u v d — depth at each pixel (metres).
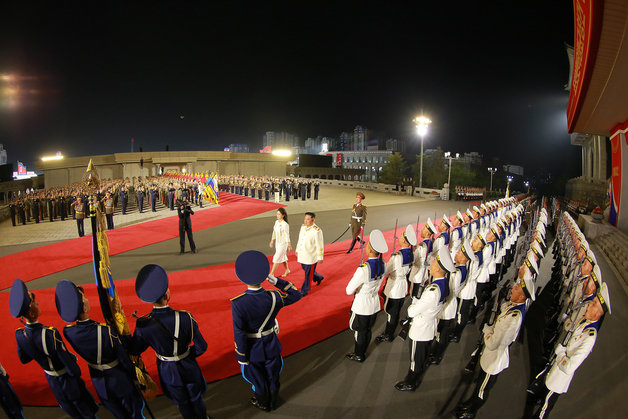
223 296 7.78
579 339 3.64
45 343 3.37
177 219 17.84
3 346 5.76
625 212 15.01
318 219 18.80
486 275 7.09
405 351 5.77
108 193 17.05
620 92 9.45
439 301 4.57
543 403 3.96
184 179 30.55
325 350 5.69
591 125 14.83
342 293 8.05
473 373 5.20
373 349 5.81
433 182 76.38
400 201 30.02
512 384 4.97
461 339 6.36
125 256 11.45
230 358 5.36
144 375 3.86
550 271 10.91
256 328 4.03
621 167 14.92
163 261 10.81
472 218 11.00
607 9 5.78
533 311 7.73
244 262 3.92
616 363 5.57
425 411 4.32
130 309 7.17
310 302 7.51
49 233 15.80
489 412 4.36
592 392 4.83
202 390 3.84
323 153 127.38
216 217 18.91
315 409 4.34
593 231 15.54
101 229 3.79
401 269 5.92
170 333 3.52
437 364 5.44
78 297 3.33
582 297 4.65
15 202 19.14
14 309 3.32
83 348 3.37
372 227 17.17
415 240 6.37
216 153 48.28
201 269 9.88
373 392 4.68
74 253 12.01
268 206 22.88
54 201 21.28
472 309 7.06
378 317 7.15
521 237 15.73
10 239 14.45
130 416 3.64
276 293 4.12
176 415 4.24
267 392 4.25
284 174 53.62
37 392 4.59
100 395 3.51
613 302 8.16
